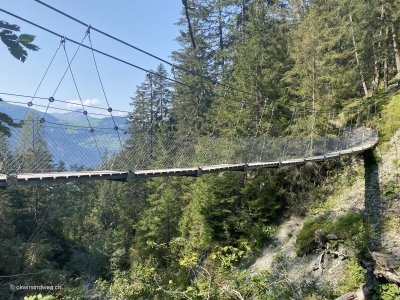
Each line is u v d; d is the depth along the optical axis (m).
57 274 13.91
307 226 12.66
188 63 24.27
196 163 7.84
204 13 28.47
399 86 17.31
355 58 18.88
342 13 20.20
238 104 17.45
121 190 26.59
